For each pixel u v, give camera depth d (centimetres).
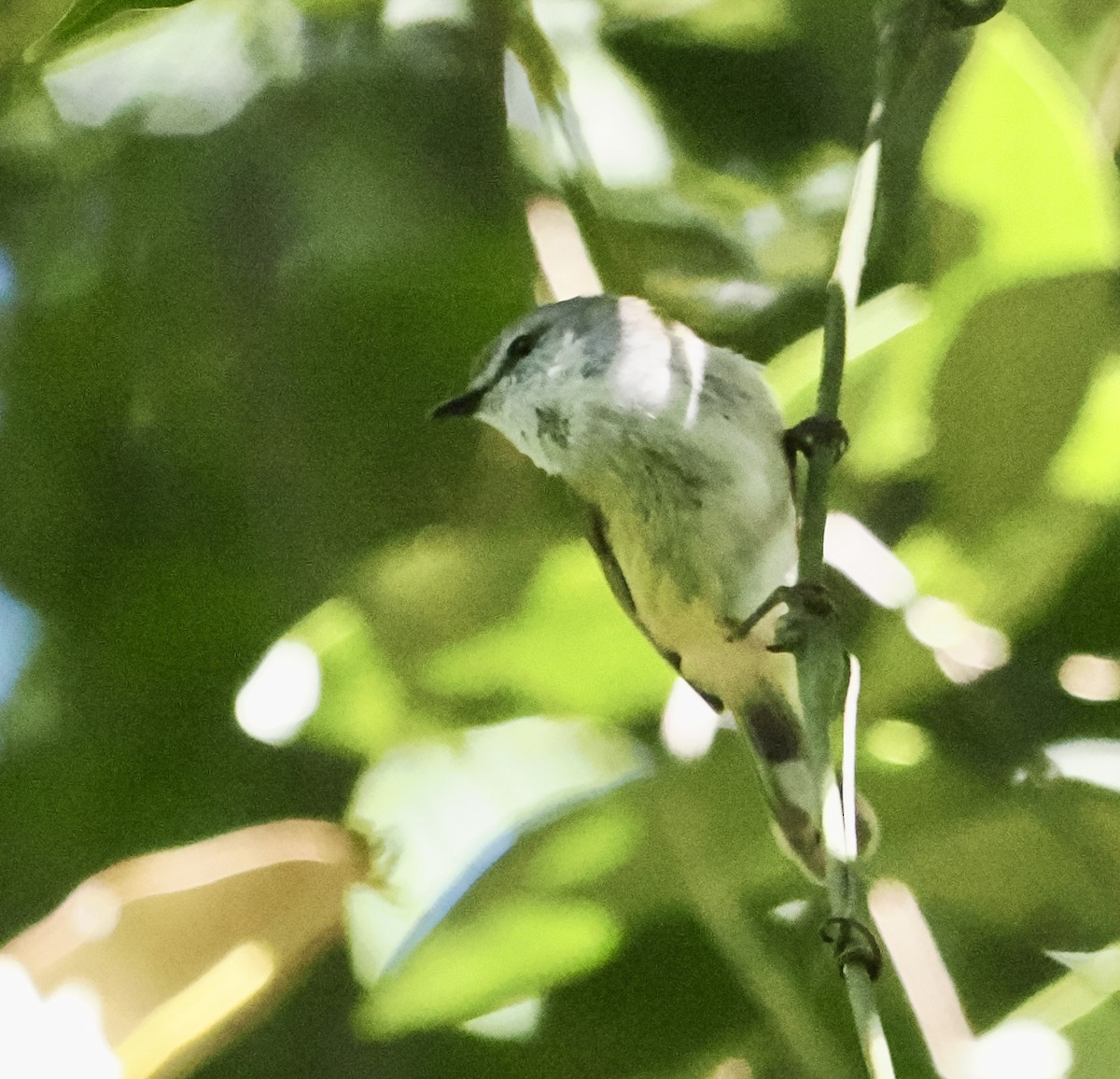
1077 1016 397
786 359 480
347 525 525
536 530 522
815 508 372
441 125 548
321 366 532
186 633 509
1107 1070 388
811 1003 429
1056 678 442
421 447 530
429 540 482
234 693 501
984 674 436
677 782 441
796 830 433
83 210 559
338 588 512
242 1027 410
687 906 438
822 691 345
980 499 429
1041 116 411
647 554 502
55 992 384
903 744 438
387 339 530
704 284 544
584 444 496
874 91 436
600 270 536
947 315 428
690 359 490
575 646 451
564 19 557
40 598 518
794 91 550
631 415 489
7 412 538
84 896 402
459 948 424
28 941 392
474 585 453
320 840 428
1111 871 426
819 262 540
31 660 509
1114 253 415
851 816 330
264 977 402
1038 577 426
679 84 552
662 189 544
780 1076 433
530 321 510
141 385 539
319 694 462
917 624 433
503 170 543
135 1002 389
